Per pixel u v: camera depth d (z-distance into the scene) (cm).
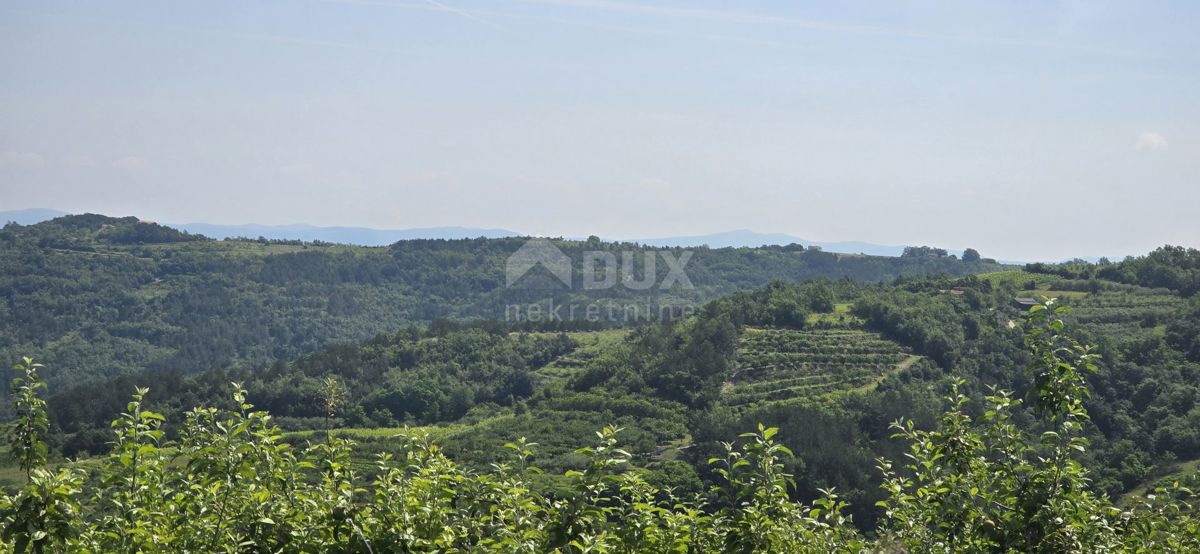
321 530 904
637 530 968
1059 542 920
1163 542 1135
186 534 915
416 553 888
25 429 935
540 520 969
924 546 1129
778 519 1043
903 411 5612
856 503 4531
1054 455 974
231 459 903
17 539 825
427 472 980
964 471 993
